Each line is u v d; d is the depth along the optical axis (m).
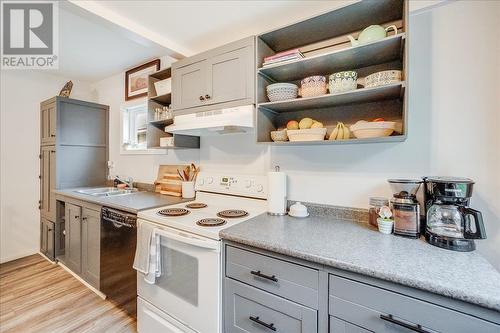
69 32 2.03
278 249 1.03
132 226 1.69
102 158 3.12
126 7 1.57
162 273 1.47
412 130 1.31
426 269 0.82
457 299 0.71
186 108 1.86
